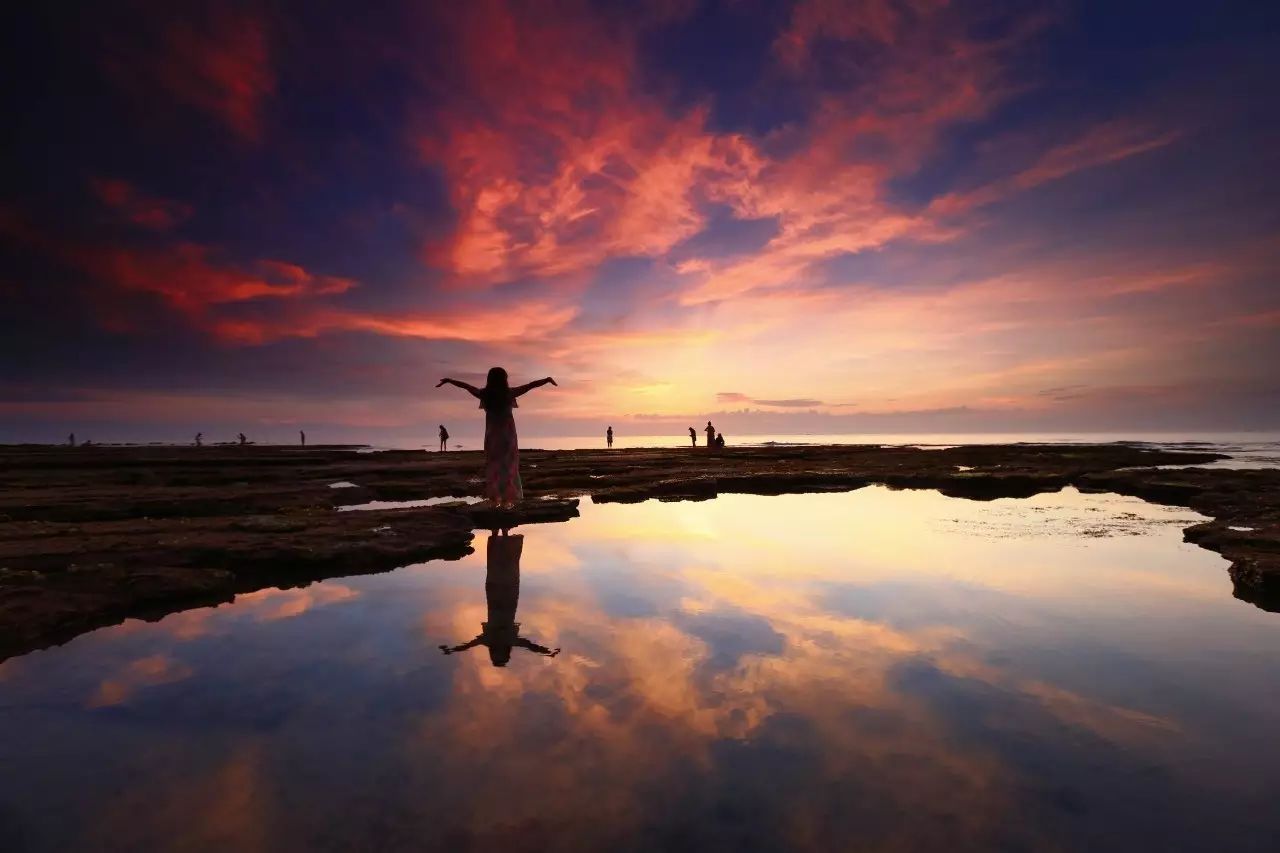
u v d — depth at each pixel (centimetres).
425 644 493
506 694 392
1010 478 1894
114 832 257
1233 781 294
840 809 270
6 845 248
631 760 312
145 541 854
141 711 374
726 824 259
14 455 3916
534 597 635
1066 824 260
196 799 282
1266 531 897
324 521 1029
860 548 895
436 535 937
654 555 852
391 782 293
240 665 450
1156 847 246
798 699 384
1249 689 400
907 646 479
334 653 475
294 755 320
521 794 282
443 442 4847
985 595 630
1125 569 752
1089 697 387
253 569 785
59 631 539
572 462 2919
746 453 3812
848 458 3180
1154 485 1609
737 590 656
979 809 270
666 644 486
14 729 352
